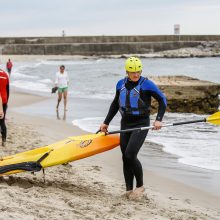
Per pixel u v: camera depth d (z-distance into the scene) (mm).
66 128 14883
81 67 68625
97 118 17312
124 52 104938
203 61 89375
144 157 10836
